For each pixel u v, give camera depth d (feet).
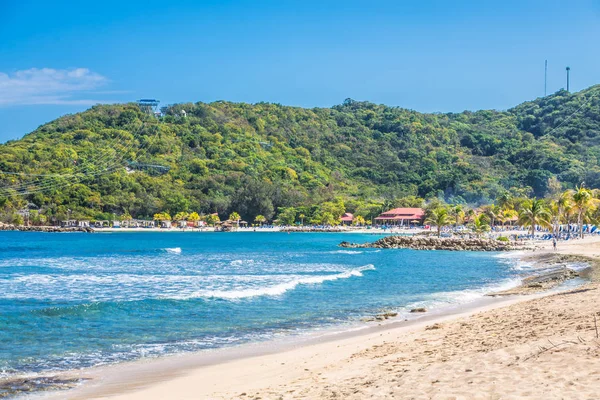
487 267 203.62
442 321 82.69
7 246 372.38
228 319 92.02
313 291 128.77
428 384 39.93
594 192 454.40
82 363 63.10
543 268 188.85
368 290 131.75
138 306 103.04
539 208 373.81
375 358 56.08
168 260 246.06
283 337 77.82
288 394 43.45
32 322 88.02
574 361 41.24
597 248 271.08
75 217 640.99
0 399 49.34
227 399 44.57
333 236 566.77
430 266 210.59
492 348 51.49
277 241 468.75
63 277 163.63
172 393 49.85
